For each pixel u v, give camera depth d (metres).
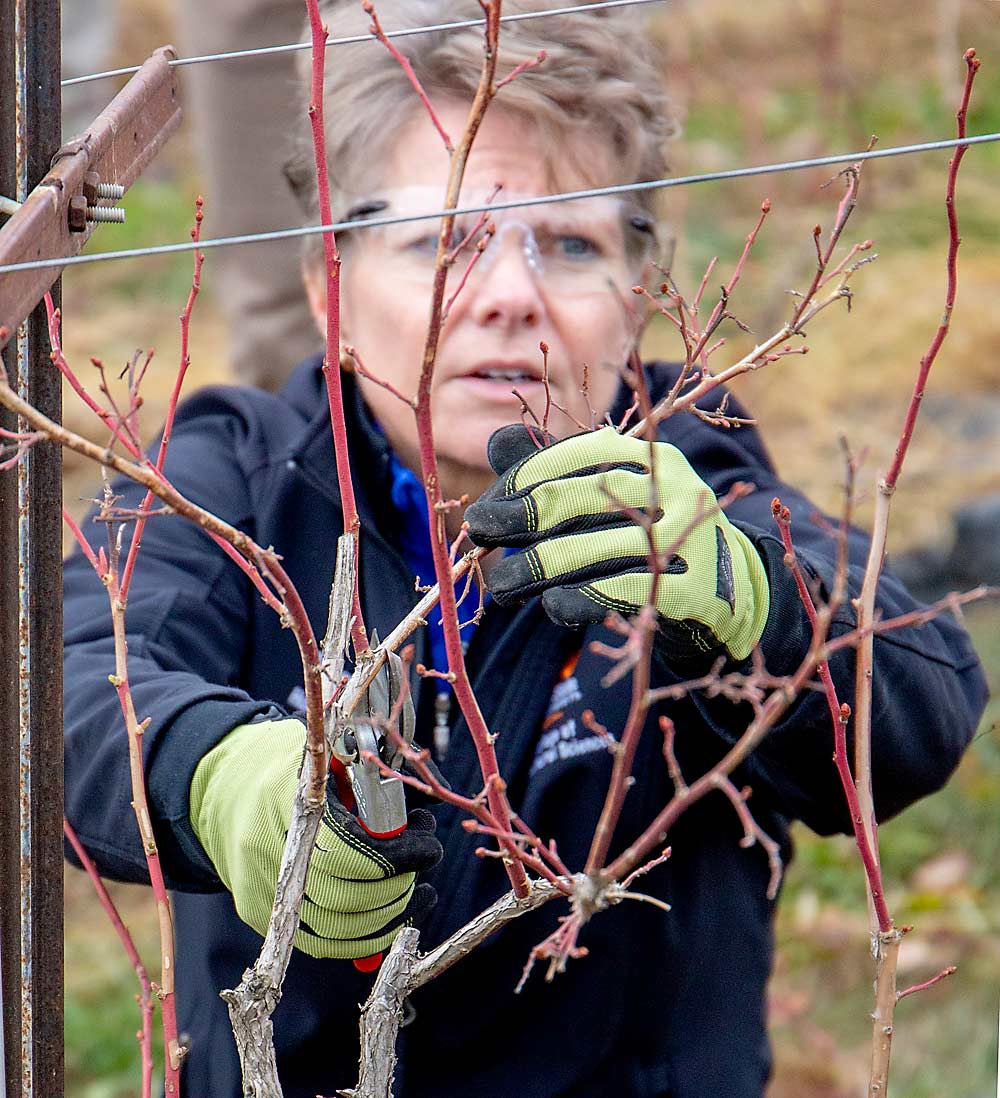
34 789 2.27
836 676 2.65
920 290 10.69
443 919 3.07
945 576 8.38
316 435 3.36
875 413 9.56
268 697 3.30
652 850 3.16
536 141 3.11
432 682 3.18
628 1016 3.18
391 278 3.10
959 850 6.82
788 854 3.50
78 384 2.13
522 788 3.18
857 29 15.24
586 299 3.08
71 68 14.04
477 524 2.20
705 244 11.09
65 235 2.06
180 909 3.61
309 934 2.27
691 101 13.50
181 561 3.32
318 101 2.11
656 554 1.85
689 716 3.13
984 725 7.29
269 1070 2.06
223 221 6.78
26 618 2.22
